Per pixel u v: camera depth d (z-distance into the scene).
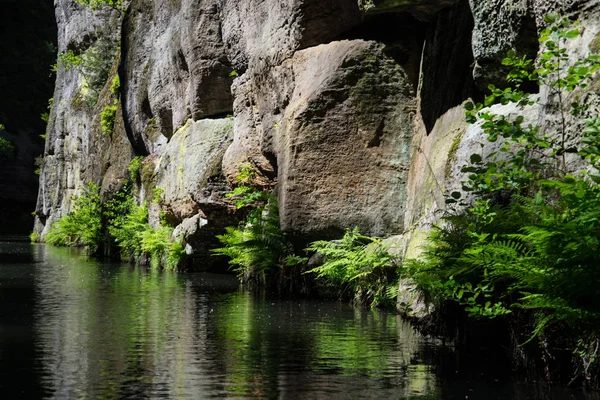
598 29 6.19
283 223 11.68
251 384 5.26
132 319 8.82
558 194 6.12
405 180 11.03
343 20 11.88
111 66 37.19
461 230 7.11
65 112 41.25
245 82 15.73
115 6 35.59
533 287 5.30
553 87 6.35
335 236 11.38
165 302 10.81
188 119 19.80
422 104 10.57
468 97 9.04
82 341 7.15
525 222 6.01
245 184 15.50
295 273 12.18
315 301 11.09
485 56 8.06
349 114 11.27
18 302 10.67
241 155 15.69
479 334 6.63
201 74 17.97
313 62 12.08
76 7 38.62
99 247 26.98
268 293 12.40
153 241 19.67
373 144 11.18
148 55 24.22
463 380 5.38
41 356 6.34
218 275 16.78
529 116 7.55
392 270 10.28
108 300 11.05
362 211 11.16
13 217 57.16
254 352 6.56
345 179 11.28
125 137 27.25
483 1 7.94
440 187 8.91
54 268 19.03
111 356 6.35
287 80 12.77
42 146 58.91
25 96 57.91
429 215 9.09
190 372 5.66
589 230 4.95
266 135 13.82
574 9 6.45
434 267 6.93
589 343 5.11
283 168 11.95
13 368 5.83
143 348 6.77
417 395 4.93
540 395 4.93
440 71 10.03
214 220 17.20
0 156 55.31
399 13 11.16
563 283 5.02
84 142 37.56
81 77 39.03
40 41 58.72
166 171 20.50
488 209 6.92
